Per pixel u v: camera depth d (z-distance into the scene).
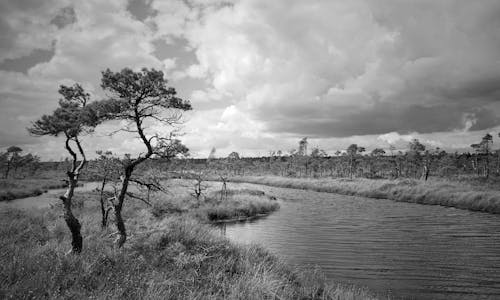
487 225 23.80
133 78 9.57
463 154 101.25
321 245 18.17
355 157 89.56
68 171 9.31
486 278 12.69
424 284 12.05
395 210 32.91
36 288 5.54
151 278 7.18
